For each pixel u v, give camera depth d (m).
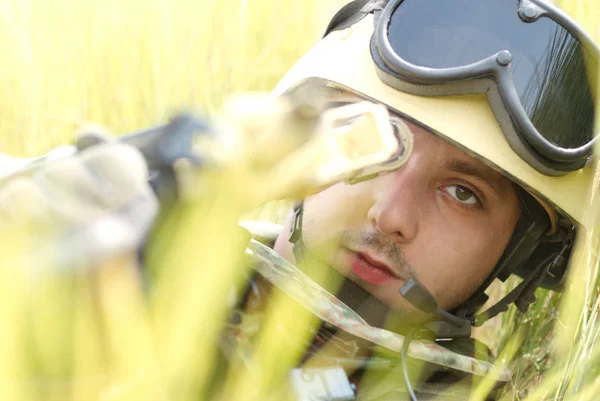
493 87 1.03
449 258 1.08
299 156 0.48
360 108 0.56
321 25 1.38
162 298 0.50
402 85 1.06
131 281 0.44
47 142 1.25
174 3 1.41
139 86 1.34
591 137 1.09
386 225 1.03
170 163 0.52
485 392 0.91
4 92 1.24
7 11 1.26
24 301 0.39
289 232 1.11
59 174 0.47
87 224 0.44
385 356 0.97
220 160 0.47
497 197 1.11
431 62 1.05
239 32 1.46
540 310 1.31
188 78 1.36
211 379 0.74
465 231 1.09
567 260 1.18
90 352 0.42
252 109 0.48
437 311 1.04
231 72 1.41
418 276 1.07
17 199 0.45
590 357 0.87
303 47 1.58
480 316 1.18
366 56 1.12
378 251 1.04
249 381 0.68
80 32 1.32
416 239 1.06
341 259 1.05
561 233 1.16
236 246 0.80
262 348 0.68
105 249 0.42
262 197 0.48
